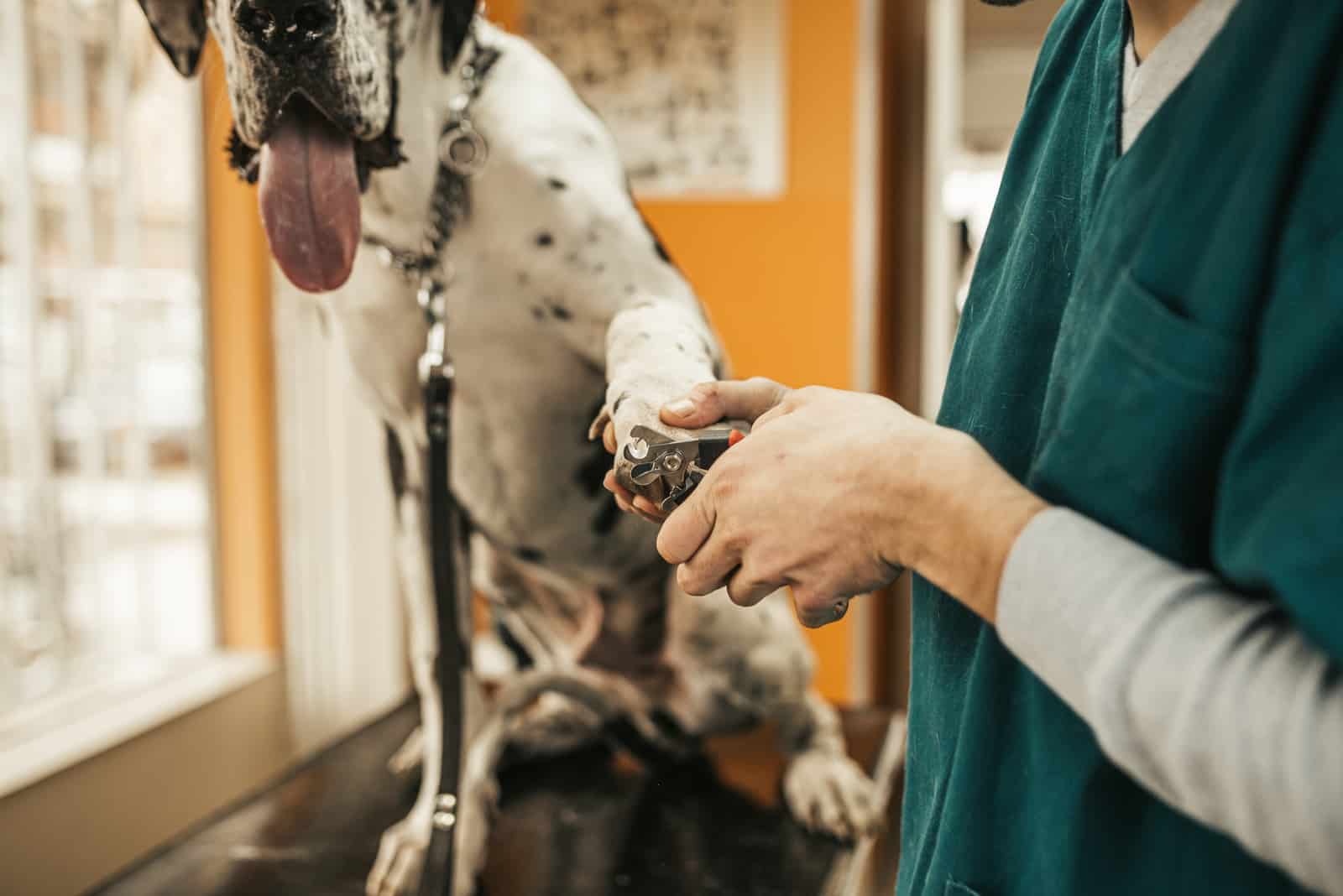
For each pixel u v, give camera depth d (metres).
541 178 1.01
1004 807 0.48
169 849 1.30
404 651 2.45
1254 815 0.33
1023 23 2.64
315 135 0.83
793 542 0.47
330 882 1.22
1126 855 0.42
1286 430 0.33
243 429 2.24
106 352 2.11
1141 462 0.38
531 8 2.47
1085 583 0.37
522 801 1.44
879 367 2.69
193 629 2.33
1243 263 0.36
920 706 0.58
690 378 0.81
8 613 1.86
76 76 1.99
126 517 2.23
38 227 1.89
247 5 0.76
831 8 2.38
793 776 1.43
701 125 2.45
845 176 2.42
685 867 1.25
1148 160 0.41
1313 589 0.30
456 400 1.13
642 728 1.53
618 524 1.25
